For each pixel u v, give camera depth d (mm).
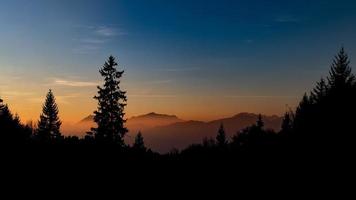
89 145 45250
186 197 31172
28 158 35125
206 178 34125
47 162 35750
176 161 45281
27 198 27844
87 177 35031
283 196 22922
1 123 39625
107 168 38906
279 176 24719
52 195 29781
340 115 23859
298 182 23016
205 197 29516
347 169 21578
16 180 30391
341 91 25344
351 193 20516
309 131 24812
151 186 36312
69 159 38312
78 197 30609
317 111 25188
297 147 24984
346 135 22969
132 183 36344
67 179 33531
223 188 29578
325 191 21328
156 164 44406
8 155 34250
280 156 26453
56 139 46125
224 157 38562
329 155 22688
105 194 32688
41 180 31688
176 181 36312
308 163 23281
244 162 32312
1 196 27281
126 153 47281
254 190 25531
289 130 28516
